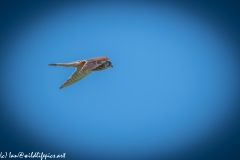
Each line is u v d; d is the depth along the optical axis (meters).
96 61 13.68
